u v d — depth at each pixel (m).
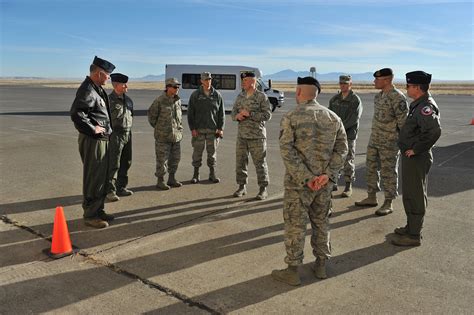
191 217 4.98
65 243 3.87
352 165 5.87
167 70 21.08
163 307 2.97
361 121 17.95
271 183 6.69
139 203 5.52
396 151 4.97
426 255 3.92
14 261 3.72
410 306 3.01
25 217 4.91
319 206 3.33
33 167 7.73
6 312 2.89
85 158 4.50
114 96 5.44
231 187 6.42
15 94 39.19
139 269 3.58
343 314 2.90
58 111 20.73
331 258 3.85
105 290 3.21
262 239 4.29
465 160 8.73
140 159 8.70
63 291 3.19
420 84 3.95
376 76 4.95
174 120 6.09
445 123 16.89
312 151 3.19
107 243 4.16
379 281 3.40
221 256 3.87
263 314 2.89
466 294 3.19
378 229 4.61
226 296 3.13
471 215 5.12
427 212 5.23
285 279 3.33
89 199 4.58
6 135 12.05
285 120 3.21
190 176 7.18
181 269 3.59
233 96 20.83
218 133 6.63
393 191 5.06
